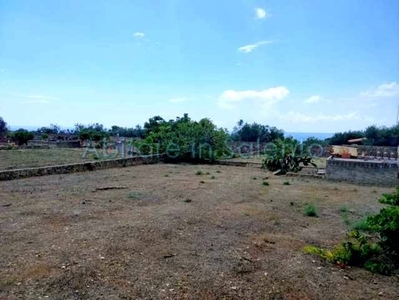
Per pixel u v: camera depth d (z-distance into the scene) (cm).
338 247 510
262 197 938
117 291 349
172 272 401
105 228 571
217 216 692
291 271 417
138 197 870
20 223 596
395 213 453
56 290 347
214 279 386
